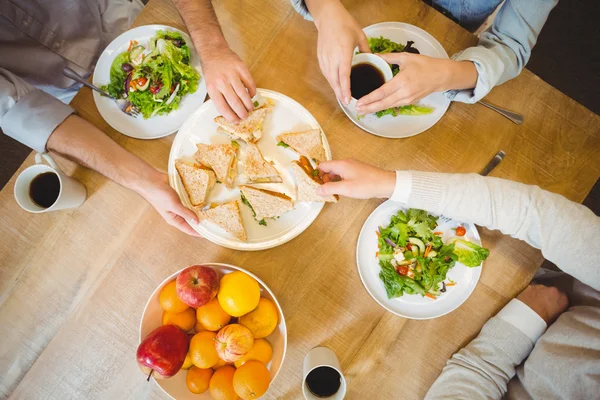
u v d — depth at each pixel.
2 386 0.95
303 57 1.02
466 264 0.95
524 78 1.02
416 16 1.02
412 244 0.97
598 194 1.58
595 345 0.92
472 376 0.94
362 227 0.98
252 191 0.96
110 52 1.00
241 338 0.86
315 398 0.90
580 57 1.63
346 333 0.98
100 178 0.98
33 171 0.93
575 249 0.91
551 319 1.00
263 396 0.96
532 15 0.96
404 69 0.91
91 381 0.96
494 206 0.92
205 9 0.98
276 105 1.00
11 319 0.96
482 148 1.01
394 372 0.97
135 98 0.97
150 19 1.02
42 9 1.17
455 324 0.99
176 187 0.98
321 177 0.99
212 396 0.91
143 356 0.84
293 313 0.97
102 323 0.97
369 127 0.99
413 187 0.92
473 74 0.95
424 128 0.99
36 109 0.93
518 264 0.99
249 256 0.98
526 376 0.97
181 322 0.92
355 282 0.98
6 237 0.97
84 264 0.97
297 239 0.99
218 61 0.96
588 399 0.89
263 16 1.02
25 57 1.19
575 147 1.01
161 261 0.98
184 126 0.98
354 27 0.94
